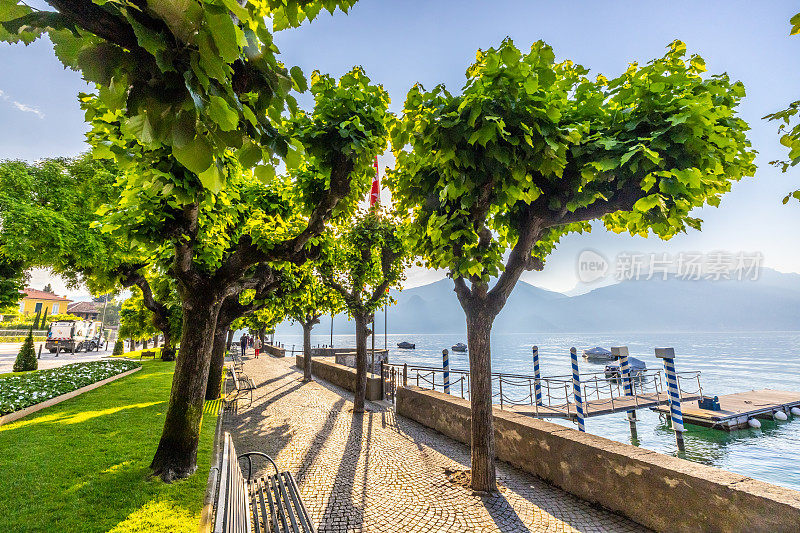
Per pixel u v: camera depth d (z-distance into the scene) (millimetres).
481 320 6961
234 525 3197
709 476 4910
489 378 6902
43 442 7562
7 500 5070
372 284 13984
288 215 10250
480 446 6734
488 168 4832
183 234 5625
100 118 3342
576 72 5297
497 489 6734
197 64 1205
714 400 16766
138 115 1264
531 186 5094
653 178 4551
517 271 6770
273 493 4961
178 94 1233
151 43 1113
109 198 12656
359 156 5426
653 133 4516
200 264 7094
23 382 13352
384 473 7555
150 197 5168
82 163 13062
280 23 2082
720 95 4875
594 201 5613
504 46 4207
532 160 4594
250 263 6703
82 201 12648
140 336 30562
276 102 1791
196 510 4945
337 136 5379
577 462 6484
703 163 4578
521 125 4273
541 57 4426
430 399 11289
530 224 6340
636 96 4809
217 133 1423
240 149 1707
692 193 4887
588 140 4945
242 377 15648
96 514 4758
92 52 1192
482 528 5477
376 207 14312
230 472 3840
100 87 1249
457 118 4461
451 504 6199
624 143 4684
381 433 10531
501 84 4312
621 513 5762
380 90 5898
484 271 6191
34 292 73375
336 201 5930
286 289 12391
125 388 14766
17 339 56438
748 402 18344
